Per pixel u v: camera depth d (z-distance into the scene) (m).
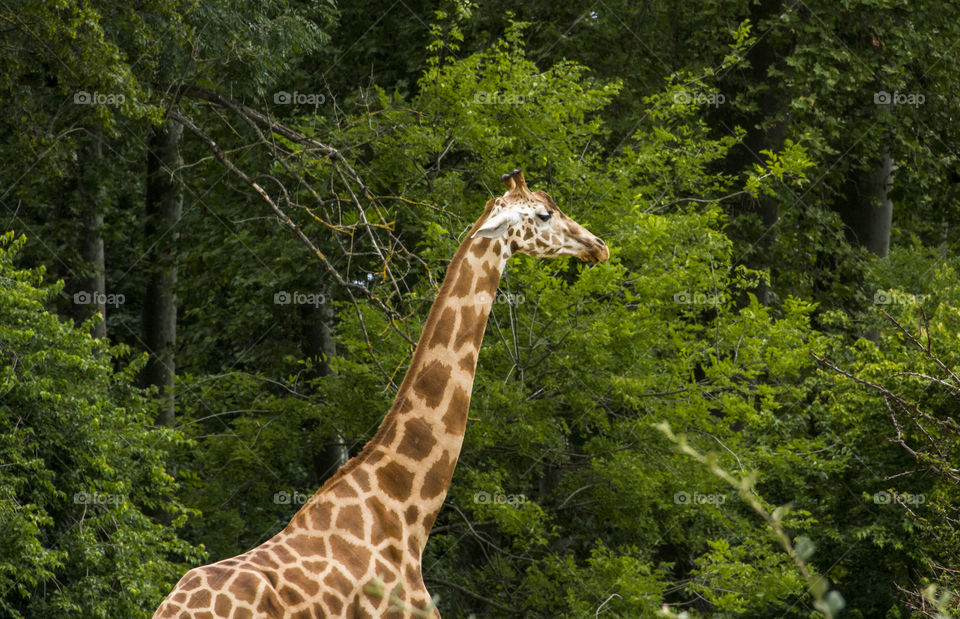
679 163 32.69
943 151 46.56
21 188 47.47
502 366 30.48
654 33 41.97
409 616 13.80
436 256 29.70
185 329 53.47
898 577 31.08
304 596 13.01
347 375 32.50
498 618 32.56
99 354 27.66
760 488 33.19
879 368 28.34
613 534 34.91
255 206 39.91
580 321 29.30
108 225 52.22
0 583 22.33
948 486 24.27
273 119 32.22
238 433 35.69
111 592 25.23
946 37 44.00
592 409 29.98
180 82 30.36
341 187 34.75
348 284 26.33
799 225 45.78
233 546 37.38
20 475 24.27
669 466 29.55
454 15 40.88
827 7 41.25
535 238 15.94
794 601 30.95
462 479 31.02
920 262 42.12
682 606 34.03
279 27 32.09
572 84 32.19
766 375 35.50
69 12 27.33
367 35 43.09
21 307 25.55
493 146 31.64
